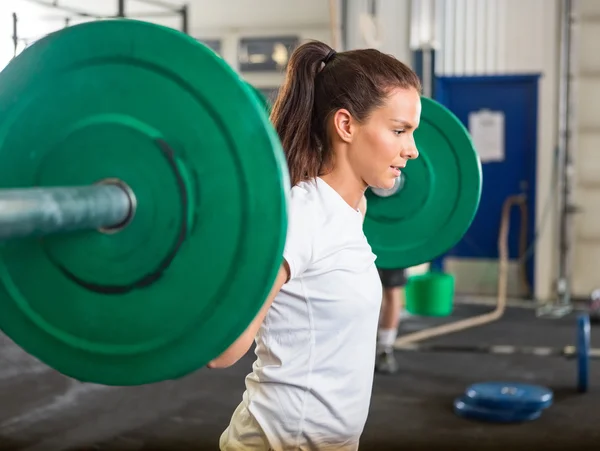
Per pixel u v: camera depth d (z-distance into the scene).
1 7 6.14
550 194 7.30
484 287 7.50
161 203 0.87
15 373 4.23
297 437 1.25
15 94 0.91
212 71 0.84
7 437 3.24
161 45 0.86
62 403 3.74
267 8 7.78
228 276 0.87
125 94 0.88
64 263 0.90
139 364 0.91
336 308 1.22
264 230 0.85
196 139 0.86
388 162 1.26
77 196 0.79
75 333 0.92
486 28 7.33
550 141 7.26
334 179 1.28
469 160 1.72
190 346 0.89
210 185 0.86
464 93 7.38
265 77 7.84
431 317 6.53
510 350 4.88
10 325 0.95
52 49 0.89
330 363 1.24
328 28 7.65
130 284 0.89
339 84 1.25
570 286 7.38
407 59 7.46
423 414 3.65
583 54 7.24
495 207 7.41
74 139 0.89
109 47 0.87
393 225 1.77
